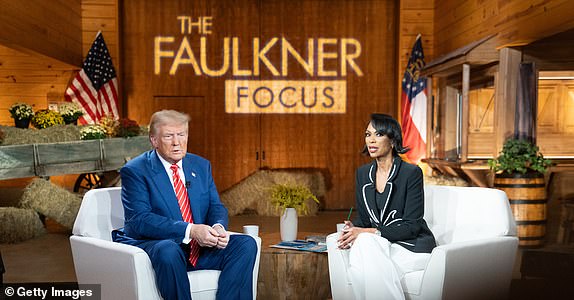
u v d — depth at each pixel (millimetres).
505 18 6090
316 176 8469
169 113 3098
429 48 8578
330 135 8781
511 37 5895
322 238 4129
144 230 2980
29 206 6395
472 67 6848
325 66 8742
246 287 2980
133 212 3031
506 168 5418
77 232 3195
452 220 3354
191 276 2926
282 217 4078
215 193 3334
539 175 5375
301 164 8781
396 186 3246
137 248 2795
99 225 3244
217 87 8695
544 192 5387
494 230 3164
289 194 4074
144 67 8633
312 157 8781
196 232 2924
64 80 8406
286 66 8719
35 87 8367
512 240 3121
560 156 6691
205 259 3045
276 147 8758
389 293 2863
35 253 5477
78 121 8109
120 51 8477
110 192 3346
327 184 8789
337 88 8758
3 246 5832
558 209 5645
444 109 7812
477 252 2938
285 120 8758
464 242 2934
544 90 6648
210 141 8719
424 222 3268
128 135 7062
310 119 8766
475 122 7223
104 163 6734
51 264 4988
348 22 8727
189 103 8688
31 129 6648
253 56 8703
